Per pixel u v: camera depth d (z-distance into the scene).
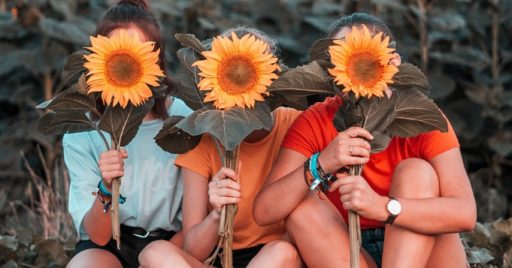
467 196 3.51
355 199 3.29
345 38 3.28
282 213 3.49
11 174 6.35
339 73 3.18
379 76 3.20
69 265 3.80
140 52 3.29
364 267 3.45
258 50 3.26
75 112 3.46
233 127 3.24
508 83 6.75
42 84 6.70
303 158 3.64
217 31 6.80
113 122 3.43
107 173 3.44
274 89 3.31
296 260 3.48
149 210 3.93
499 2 6.59
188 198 3.75
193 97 3.53
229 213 3.42
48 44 6.54
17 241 4.74
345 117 3.40
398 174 3.50
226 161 3.42
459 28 6.62
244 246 3.82
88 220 3.77
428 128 3.42
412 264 3.40
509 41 6.71
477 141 6.50
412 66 3.28
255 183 3.79
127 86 3.29
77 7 6.86
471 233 4.64
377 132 3.35
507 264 4.49
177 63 6.73
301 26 6.85
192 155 3.75
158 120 3.97
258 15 6.95
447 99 6.61
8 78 6.72
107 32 3.81
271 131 3.84
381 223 3.72
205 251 3.59
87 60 3.42
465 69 6.64
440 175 3.57
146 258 3.40
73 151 3.98
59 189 6.09
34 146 6.54
